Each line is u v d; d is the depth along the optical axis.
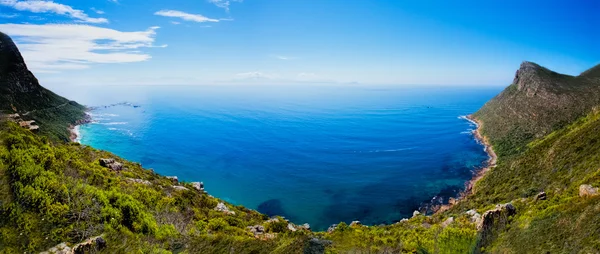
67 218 40.16
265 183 135.75
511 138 170.50
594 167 54.31
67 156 58.59
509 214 44.38
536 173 76.88
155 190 62.28
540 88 189.62
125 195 49.62
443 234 42.34
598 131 69.56
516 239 36.69
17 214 37.66
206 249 43.03
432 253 40.00
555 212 36.88
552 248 30.91
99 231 40.25
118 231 41.66
